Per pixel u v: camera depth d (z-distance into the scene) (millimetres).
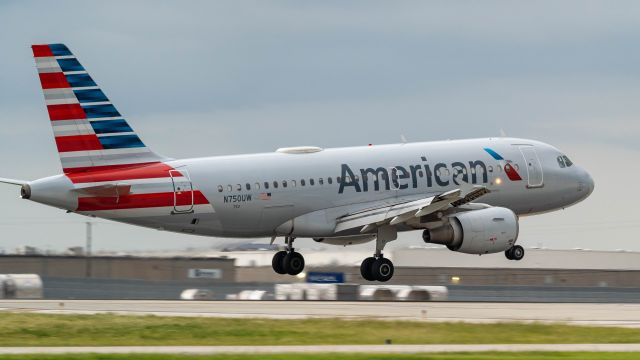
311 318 140875
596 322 144125
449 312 158000
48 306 161125
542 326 135500
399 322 137250
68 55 179125
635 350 114062
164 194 179625
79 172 178375
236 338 124938
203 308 159125
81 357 105062
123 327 130625
